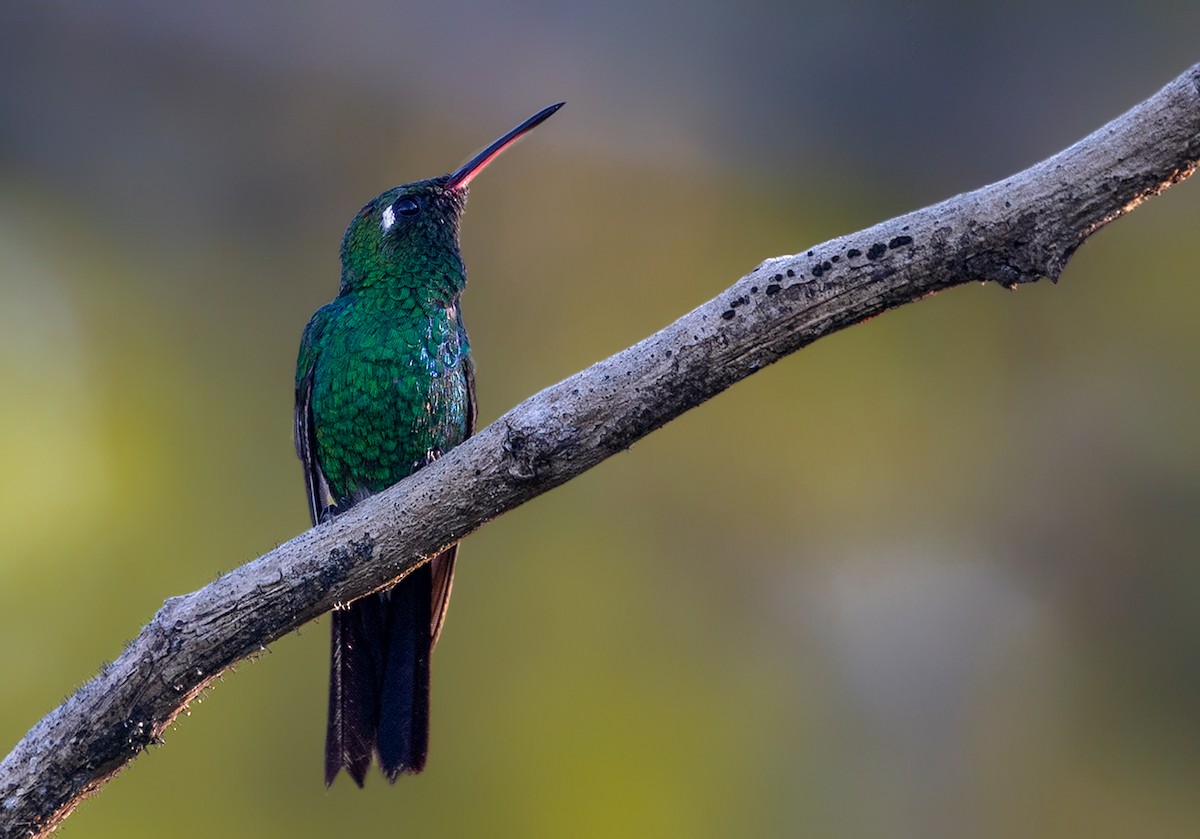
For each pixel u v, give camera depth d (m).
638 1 14.09
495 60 14.11
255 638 5.63
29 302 12.63
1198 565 12.87
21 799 5.45
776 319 5.19
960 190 13.51
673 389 5.32
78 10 13.46
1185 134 4.83
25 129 13.44
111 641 10.96
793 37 13.85
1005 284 5.08
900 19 13.53
